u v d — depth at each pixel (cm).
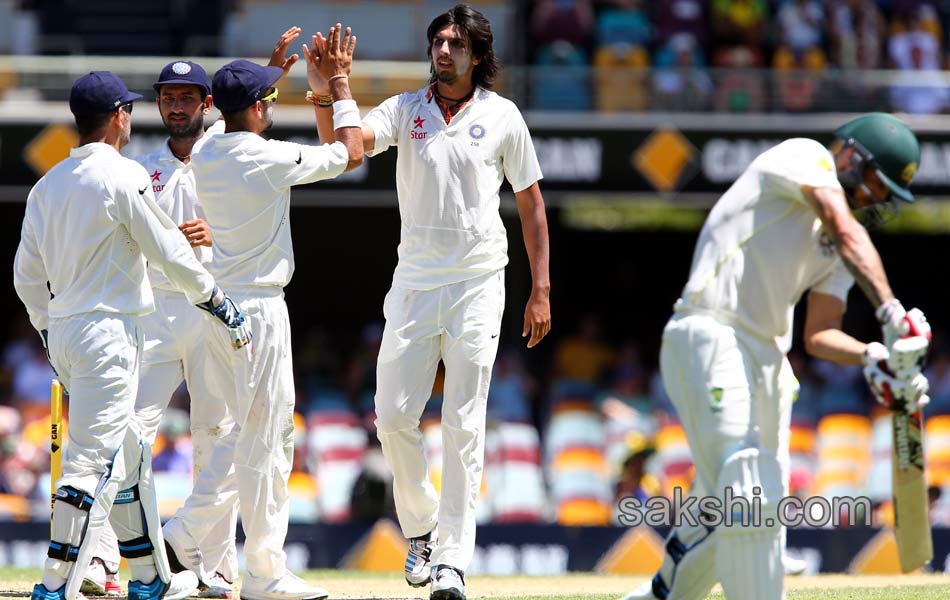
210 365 1900
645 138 4509
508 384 4438
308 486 4078
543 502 4266
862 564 3450
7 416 4259
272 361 1870
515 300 5184
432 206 1909
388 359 1938
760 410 1495
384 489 4028
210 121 3938
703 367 1463
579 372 4997
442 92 1938
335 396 4416
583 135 4509
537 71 4531
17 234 5884
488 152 1919
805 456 4366
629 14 5100
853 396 4453
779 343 1510
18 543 3525
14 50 5019
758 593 1438
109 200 1708
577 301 6444
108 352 1720
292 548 3516
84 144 1750
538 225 1994
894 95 4566
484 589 2258
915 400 1391
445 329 1917
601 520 4281
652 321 6438
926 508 1419
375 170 4453
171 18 5191
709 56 5156
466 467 1908
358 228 6003
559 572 3556
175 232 1741
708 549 1523
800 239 1466
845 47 5197
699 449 1480
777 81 4547
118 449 1731
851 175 1489
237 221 1845
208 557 2044
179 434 3784
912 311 1380
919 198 4550
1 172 4356
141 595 1783
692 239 6412
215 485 1967
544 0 5050
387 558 3519
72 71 4475
